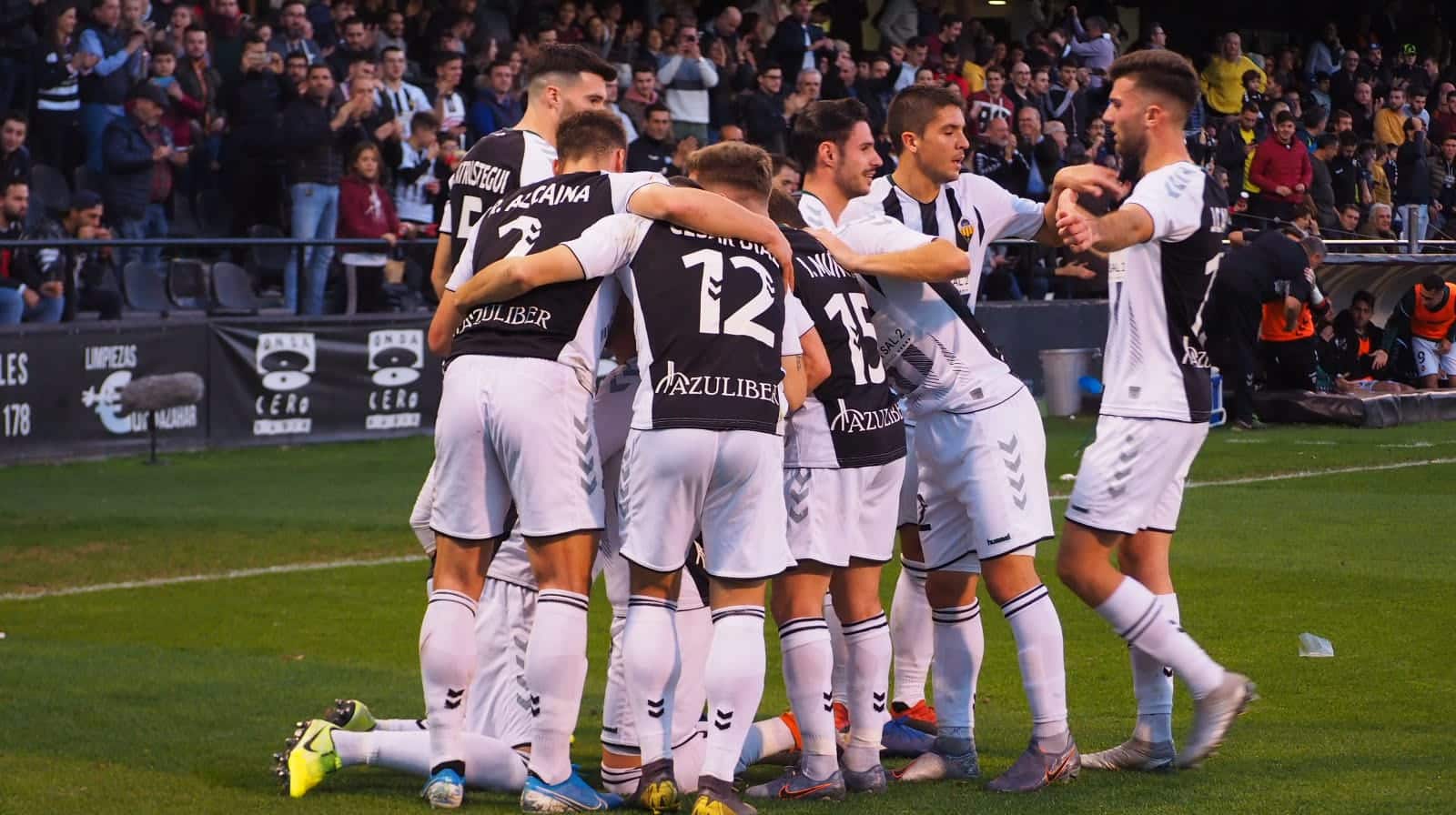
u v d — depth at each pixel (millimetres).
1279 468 19312
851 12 33750
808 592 7066
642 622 6754
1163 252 7234
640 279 6734
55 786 7070
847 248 7324
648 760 6766
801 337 6965
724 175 7098
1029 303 26234
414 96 23000
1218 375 23266
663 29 27125
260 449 20516
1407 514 15891
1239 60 34438
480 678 7617
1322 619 11273
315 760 6945
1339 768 7465
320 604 11906
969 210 7914
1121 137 7508
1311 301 24078
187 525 15031
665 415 6621
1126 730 8508
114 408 19641
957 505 7477
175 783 7148
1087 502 7352
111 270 20312
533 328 6805
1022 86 30469
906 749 8141
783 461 7027
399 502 16438
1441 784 7117
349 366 21484
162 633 10953
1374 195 35281
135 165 20891
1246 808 6730
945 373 7395
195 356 20219
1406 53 40562
